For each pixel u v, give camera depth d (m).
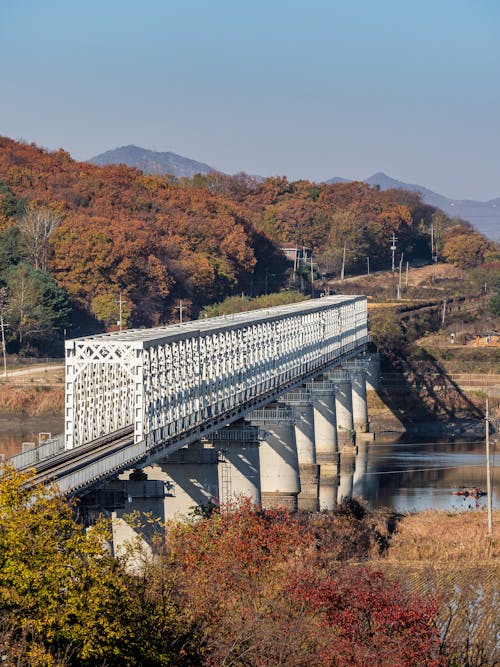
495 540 104.00
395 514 121.62
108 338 108.06
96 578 49.94
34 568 48.53
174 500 109.75
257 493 122.81
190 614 55.91
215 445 122.81
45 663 46.19
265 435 125.38
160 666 51.88
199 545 67.44
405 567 89.38
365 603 57.97
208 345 122.56
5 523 49.44
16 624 47.66
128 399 120.00
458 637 66.31
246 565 65.81
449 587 81.94
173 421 105.50
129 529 86.88
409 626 57.44
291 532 71.81
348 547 93.94
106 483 87.25
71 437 101.19
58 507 54.19
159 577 57.62
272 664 54.16
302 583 60.28
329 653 54.62
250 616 56.84
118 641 50.56
